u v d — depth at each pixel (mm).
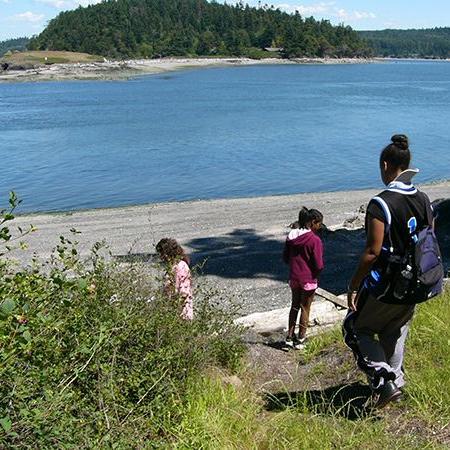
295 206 20875
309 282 6691
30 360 3553
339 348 6047
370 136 46719
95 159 36469
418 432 4277
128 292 5055
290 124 54156
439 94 92688
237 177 30719
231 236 16031
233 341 5730
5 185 28766
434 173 32031
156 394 4297
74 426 3588
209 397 4570
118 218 19781
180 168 33281
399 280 4133
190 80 131500
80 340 3975
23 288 3561
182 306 5398
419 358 5258
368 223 4195
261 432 4262
